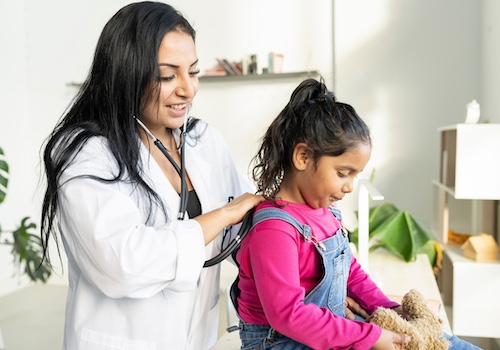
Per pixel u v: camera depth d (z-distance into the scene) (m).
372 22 3.56
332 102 0.96
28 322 3.34
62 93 4.20
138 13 1.01
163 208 1.07
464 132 2.34
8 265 4.01
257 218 0.98
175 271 0.98
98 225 0.96
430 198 3.53
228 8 3.85
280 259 0.91
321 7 3.68
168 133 1.21
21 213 4.21
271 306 0.90
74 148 1.01
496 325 2.36
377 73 3.57
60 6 4.14
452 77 3.44
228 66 3.79
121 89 1.01
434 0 3.43
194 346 1.23
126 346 1.06
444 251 2.81
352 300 1.13
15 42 4.15
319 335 0.87
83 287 1.08
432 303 1.48
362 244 1.61
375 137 3.60
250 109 3.89
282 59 3.74
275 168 1.00
